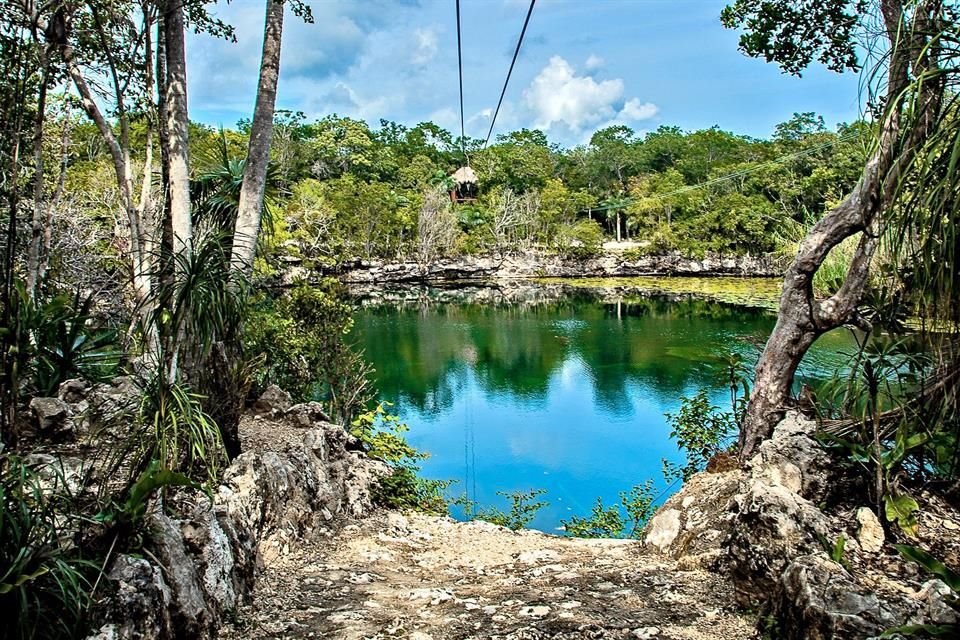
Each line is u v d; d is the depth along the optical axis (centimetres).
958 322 318
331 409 1109
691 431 793
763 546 370
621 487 1186
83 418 470
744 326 3011
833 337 1869
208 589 367
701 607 387
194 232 719
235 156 812
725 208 5603
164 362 394
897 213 330
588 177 8288
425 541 657
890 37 431
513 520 998
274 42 679
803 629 300
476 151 9050
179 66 639
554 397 1852
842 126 5325
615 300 4359
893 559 348
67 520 306
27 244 775
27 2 538
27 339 438
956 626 255
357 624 380
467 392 1939
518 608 402
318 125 8819
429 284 5556
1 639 243
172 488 399
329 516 645
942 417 386
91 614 271
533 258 6038
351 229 5553
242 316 464
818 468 439
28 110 625
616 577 461
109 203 1584
